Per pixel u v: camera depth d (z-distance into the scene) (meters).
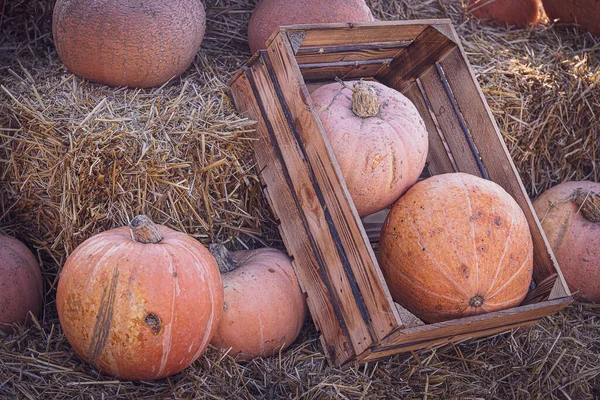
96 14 1.65
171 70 1.72
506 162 1.68
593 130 1.95
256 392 1.53
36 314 1.60
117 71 1.68
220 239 1.71
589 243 1.75
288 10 1.79
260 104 1.67
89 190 1.59
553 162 1.96
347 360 1.55
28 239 1.66
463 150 1.75
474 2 2.14
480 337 1.66
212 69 1.81
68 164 1.58
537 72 1.92
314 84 1.79
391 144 1.59
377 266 1.46
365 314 1.50
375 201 1.61
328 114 1.61
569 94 1.92
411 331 1.44
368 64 1.78
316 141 1.55
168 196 1.63
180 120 1.65
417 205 1.55
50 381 1.46
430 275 1.50
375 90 1.65
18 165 1.61
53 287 1.66
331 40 1.66
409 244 1.52
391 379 1.56
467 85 1.72
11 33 1.87
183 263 1.45
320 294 1.59
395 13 2.07
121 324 1.41
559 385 1.61
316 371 1.56
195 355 1.48
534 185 1.94
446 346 1.62
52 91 1.67
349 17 1.80
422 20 1.68
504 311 1.51
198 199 1.66
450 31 1.70
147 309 1.41
